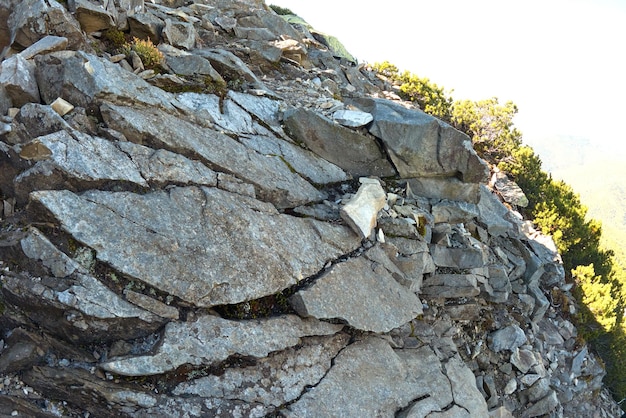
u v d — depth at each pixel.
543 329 15.37
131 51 10.98
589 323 17.14
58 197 7.22
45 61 8.81
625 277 21.80
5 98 8.30
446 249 12.71
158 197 8.20
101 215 7.45
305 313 8.70
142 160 8.42
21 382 7.15
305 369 8.65
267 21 19.00
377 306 10.10
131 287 7.37
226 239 8.42
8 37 10.04
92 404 7.17
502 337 13.25
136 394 7.13
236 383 7.86
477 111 20.97
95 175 7.68
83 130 8.24
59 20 9.55
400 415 9.38
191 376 7.61
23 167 7.71
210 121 10.42
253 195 9.60
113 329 7.27
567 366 15.35
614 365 17.73
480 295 13.42
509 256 15.01
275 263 8.77
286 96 13.73
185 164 8.93
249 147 10.70
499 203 16.80
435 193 13.57
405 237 11.77
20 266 7.17
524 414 13.02
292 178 10.94
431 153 12.84
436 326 12.05
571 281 17.88
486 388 12.59
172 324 7.55
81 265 7.09
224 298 7.99
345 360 9.24
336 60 19.38
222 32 16.83
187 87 11.05
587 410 15.25
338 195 11.88
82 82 8.61
